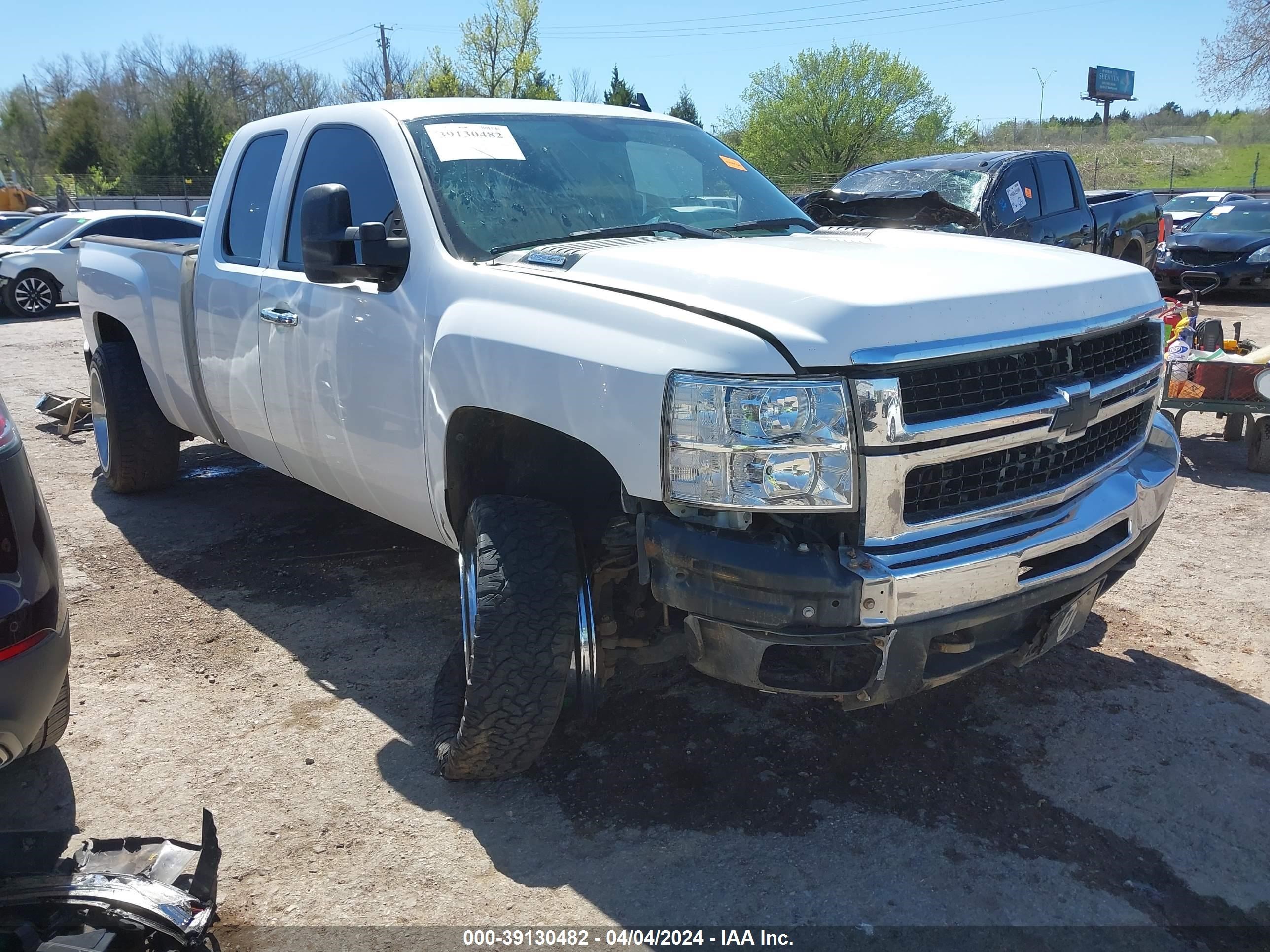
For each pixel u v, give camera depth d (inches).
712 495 93.9
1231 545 194.9
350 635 158.9
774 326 92.8
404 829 111.0
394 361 127.3
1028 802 114.4
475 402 113.3
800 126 1637.6
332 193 124.6
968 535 99.5
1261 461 242.2
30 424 310.2
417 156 132.5
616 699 137.4
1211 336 253.6
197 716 135.1
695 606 97.6
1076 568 107.3
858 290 95.1
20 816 113.3
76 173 2314.2
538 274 114.0
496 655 106.0
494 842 108.7
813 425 91.2
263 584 179.2
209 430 186.2
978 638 107.6
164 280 185.9
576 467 122.6
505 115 145.6
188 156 2151.8
